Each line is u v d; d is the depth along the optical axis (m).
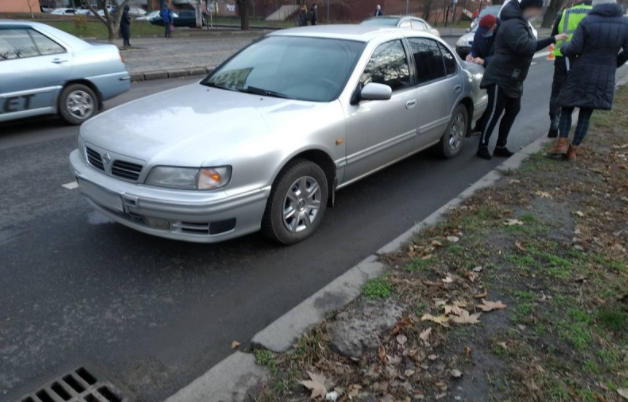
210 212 3.43
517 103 6.27
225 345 3.05
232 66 5.13
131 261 3.92
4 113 7.07
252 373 2.68
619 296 3.27
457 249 3.90
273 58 4.95
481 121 6.93
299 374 2.67
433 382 2.60
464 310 3.14
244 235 3.95
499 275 3.55
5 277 3.67
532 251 3.86
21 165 5.98
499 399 2.49
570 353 2.79
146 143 3.62
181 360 2.93
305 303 3.23
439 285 3.42
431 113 5.58
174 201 3.40
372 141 4.72
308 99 4.37
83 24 24.20
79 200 5.00
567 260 3.74
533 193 5.08
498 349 2.81
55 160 6.19
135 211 3.54
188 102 4.36
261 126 3.83
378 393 2.54
